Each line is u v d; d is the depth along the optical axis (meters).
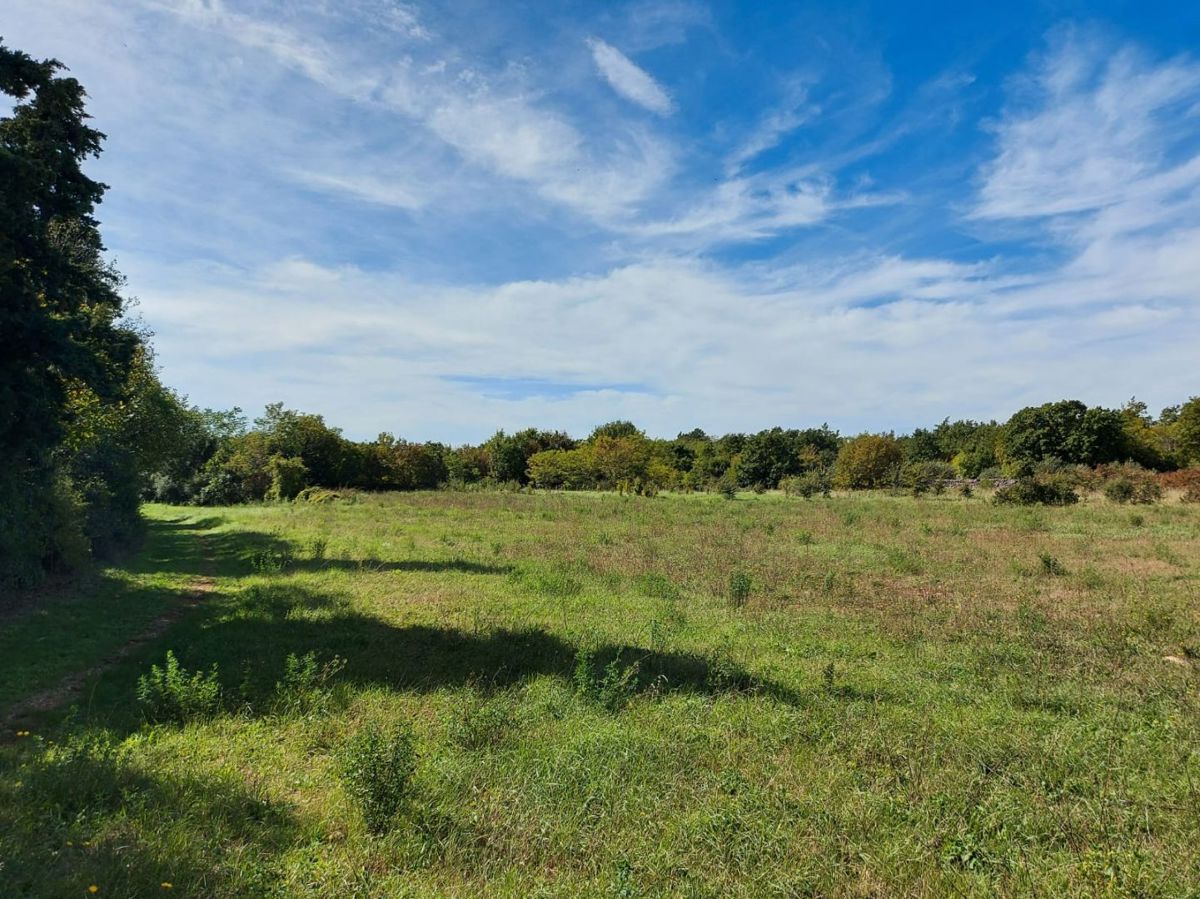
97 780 4.91
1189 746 5.63
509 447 65.56
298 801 4.96
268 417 50.28
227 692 7.20
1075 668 7.87
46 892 3.54
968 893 3.80
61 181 11.44
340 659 8.30
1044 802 4.80
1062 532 21.66
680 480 59.47
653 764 5.41
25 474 12.46
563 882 3.91
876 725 6.18
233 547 20.20
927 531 21.73
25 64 10.55
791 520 26.34
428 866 4.11
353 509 34.34
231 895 3.71
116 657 8.97
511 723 6.25
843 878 3.92
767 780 5.18
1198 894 3.65
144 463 25.41
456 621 10.52
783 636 9.64
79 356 11.23
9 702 7.05
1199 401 51.59
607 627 10.09
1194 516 24.94
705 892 3.75
